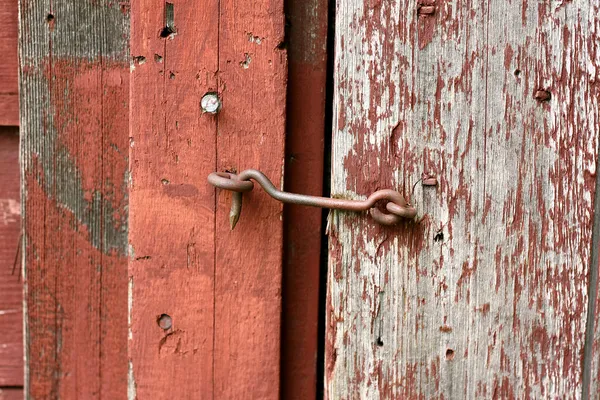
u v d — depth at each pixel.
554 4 0.80
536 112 0.81
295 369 0.85
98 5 0.84
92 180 0.86
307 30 0.83
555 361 0.82
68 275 0.86
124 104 0.85
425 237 0.81
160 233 0.83
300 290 0.85
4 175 0.87
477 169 0.81
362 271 0.82
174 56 0.82
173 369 0.84
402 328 0.82
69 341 0.87
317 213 0.84
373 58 0.81
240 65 0.82
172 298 0.83
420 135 0.81
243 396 0.84
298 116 0.83
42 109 0.85
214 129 0.82
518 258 0.81
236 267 0.83
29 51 0.85
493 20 0.80
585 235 0.81
